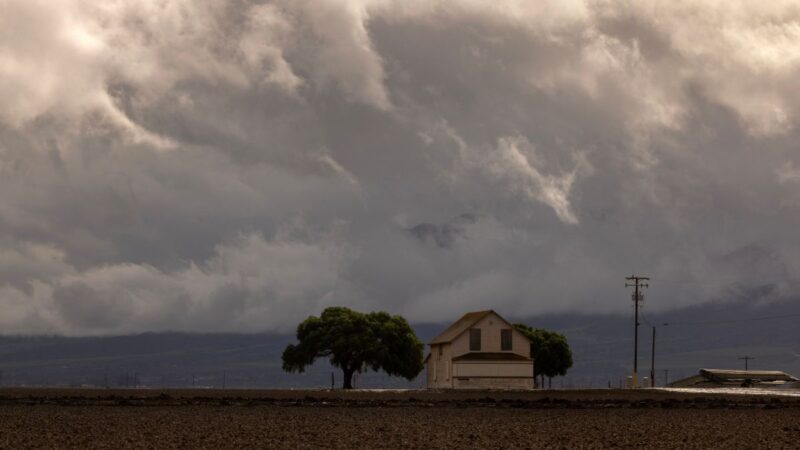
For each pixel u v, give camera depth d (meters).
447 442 67.69
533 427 79.00
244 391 137.88
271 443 66.50
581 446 66.12
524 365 157.00
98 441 66.81
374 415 90.94
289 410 96.88
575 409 100.69
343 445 65.69
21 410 92.81
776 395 129.75
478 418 87.88
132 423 80.00
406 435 71.94
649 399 116.31
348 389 157.75
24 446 63.94
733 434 73.81
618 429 77.50
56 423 79.38
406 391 141.38
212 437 69.81
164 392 132.12
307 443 66.62
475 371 156.38
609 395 129.75
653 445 66.81
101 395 120.56
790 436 72.62
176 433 72.31
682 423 83.25
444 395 128.12
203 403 105.44
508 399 116.81
